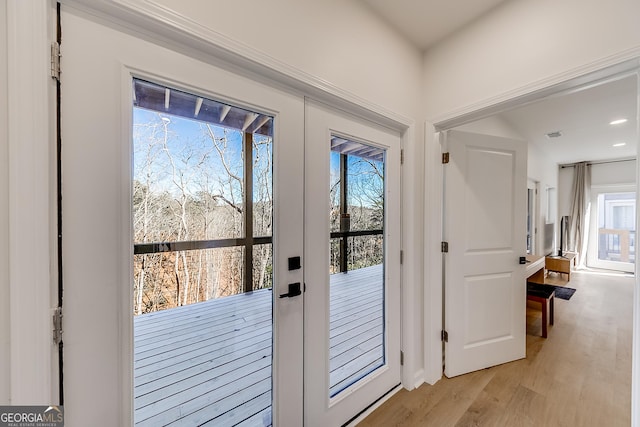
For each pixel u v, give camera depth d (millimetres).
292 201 1238
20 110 647
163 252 978
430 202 1857
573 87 1278
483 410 1613
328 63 1309
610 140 4246
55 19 705
